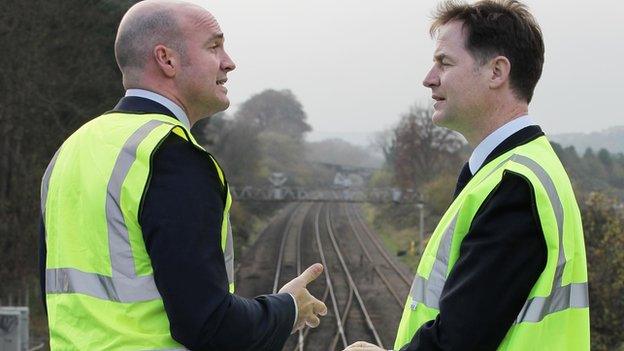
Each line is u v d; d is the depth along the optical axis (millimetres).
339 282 34594
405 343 2934
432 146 66750
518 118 2986
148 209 2553
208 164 2668
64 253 2715
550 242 2639
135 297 2590
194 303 2494
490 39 2949
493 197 2707
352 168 139500
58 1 21938
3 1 21062
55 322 2703
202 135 44031
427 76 3119
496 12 2977
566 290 2691
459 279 2672
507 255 2625
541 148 2920
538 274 2650
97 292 2633
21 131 22344
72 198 2742
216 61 2891
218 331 2531
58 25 22500
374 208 73000
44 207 2953
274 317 2760
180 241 2516
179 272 2498
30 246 23484
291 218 66562
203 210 2574
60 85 22875
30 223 23422
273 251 44562
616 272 21797
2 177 23266
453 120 3055
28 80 21656
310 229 57406
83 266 2668
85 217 2680
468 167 3090
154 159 2598
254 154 73938
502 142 2957
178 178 2578
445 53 3018
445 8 3086
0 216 23156
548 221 2643
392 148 81625
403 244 49719
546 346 2643
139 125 2719
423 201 53188
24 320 13750
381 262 41500
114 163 2658
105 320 2592
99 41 24109
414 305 2938
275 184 60188
